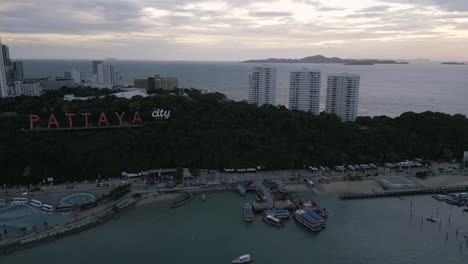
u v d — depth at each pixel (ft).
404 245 534.37
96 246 521.24
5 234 533.14
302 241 546.67
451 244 537.65
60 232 549.54
